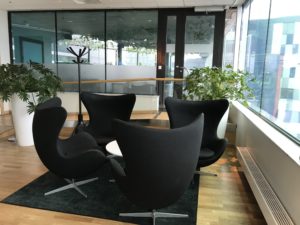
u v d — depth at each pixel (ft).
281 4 10.25
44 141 8.30
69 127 16.74
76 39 22.40
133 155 6.30
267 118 10.91
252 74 14.67
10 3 19.71
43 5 20.24
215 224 7.52
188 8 20.04
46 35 22.86
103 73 22.39
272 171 7.67
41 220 7.56
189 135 6.43
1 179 10.25
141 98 18.39
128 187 6.79
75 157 8.34
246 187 9.82
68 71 22.93
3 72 12.98
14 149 13.74
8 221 7.48
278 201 6.75
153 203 6.78
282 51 9.87
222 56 20.30
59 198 8.83
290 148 6.95
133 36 21.43
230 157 13.03
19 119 13.87
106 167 11.46
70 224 7.41
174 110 10.91
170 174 6.42
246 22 17.40
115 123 6.36
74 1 18.71
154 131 6.08
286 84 9.18
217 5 18.81
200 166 9.70
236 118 14.55
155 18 20.83
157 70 21.50
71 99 19.40
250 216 7.94
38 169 11.25
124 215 7.82
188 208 8.34
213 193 9.34
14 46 23.57
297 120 7.92
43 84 13.62
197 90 13.26
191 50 20.71
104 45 22.00
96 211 8.08
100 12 21.50
